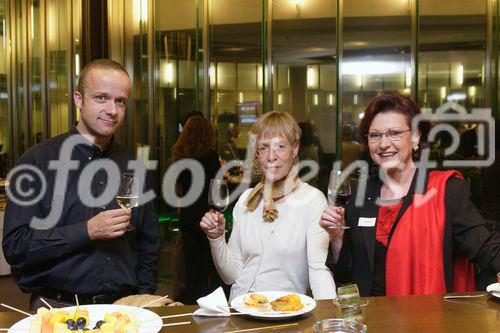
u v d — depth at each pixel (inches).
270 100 268.2
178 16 254.1
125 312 59.0
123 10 242.5
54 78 287.1
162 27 250.7
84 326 56.2
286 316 59.9
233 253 92.2
